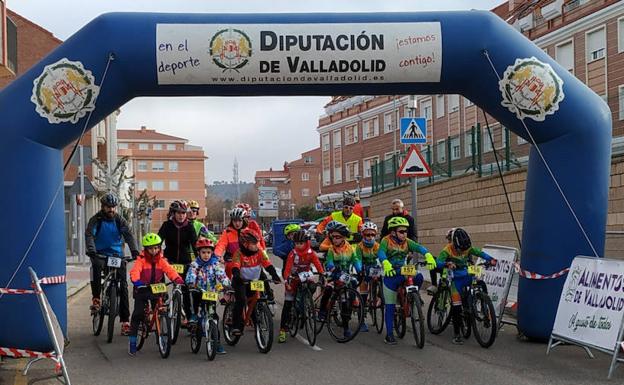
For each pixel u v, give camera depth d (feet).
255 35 28.19
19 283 26.30
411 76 28.76
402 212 38.60
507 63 28.58
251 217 30.35
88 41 27.55
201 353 28.02
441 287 30.68
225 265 29.43
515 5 110.63
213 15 28.68
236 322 28.25
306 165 358.43
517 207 56.29
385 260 28.89
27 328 26.21
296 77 28.50
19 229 26.37
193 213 36.58
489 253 34.35
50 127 27.12
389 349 28.14
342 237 30.32
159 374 24.22
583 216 28.48
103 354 28.02
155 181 345.31
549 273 28.60
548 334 28.50
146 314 28.07
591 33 89.35
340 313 30.17
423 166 46.21
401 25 28.53
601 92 87.61
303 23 28.48
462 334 30.07
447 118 130.93
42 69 27.30
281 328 30.14
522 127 29.35
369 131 175.32
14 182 26.50
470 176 66.33
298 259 30.17
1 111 26.91
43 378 22.68
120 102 28.91
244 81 28.53
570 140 28.68
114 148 180.96
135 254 31.73
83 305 45.09
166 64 27.86
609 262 24.44
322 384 22.25
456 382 22.16
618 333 22.91
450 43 28.43
